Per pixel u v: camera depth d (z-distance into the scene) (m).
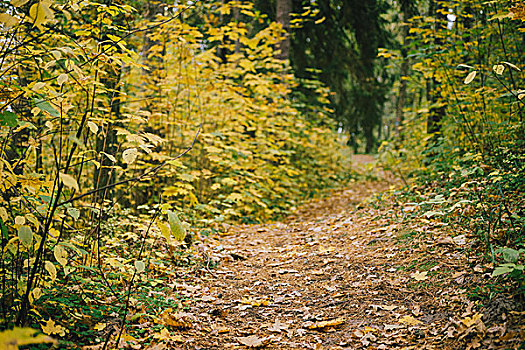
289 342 2.93
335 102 14.99
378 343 2.76
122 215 4.87
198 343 2.89
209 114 7.23
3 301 2.44
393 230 4.81
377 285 3.59
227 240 5.73
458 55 5.72
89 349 2.48
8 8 2.75
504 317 2.52
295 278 4.16
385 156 8.74
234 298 3.75
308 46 12.99
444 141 6.09
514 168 4.36
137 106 6.11
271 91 7.71
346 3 12.16
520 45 5.33
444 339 2.61
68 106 2.62
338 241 5.11
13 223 2.60
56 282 3.08
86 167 4.87
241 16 9.98
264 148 8.25
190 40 5.70
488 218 3.69
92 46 2.85
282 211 7.82
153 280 3.60
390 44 13.07
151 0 5.70
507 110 5.32
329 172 11.70
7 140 2.59
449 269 3.43
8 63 2.65
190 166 7.04
